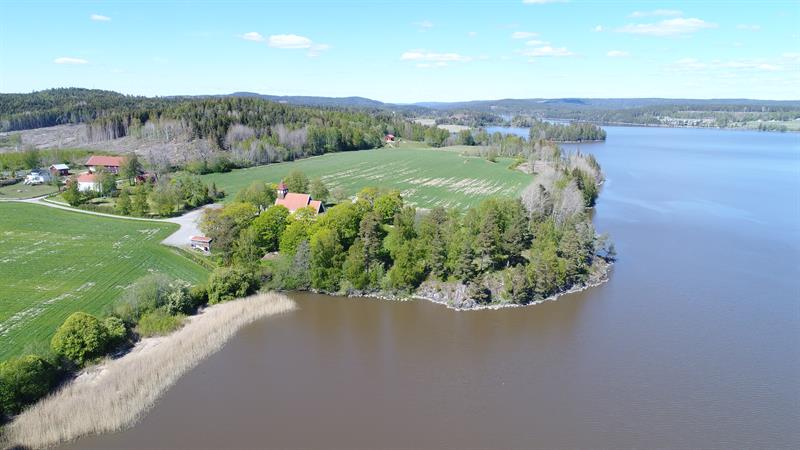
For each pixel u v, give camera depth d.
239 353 75.50
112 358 69.50
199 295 88.12
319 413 61.44
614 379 68.44
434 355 75.56
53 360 63.75
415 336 81.50
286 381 68.25
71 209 146.88
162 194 144.25
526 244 105.31
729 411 61.56
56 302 83.44
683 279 102.38
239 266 95.12
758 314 86.69
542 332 82.12
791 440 56.62
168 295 82.88
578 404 63.38
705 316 86.12
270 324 85.31
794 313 86.94
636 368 71.06
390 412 61.97
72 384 63.19
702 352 74.75
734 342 77.50
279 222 111.31
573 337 80.12
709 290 96.81
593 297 94.75
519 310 90.38
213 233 107.06
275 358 74.25
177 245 115.06
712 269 107.81
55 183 175.12
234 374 69.62
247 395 64.69
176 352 71.81
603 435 57.72
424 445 56.03
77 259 104.44
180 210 147.00
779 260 113.38
